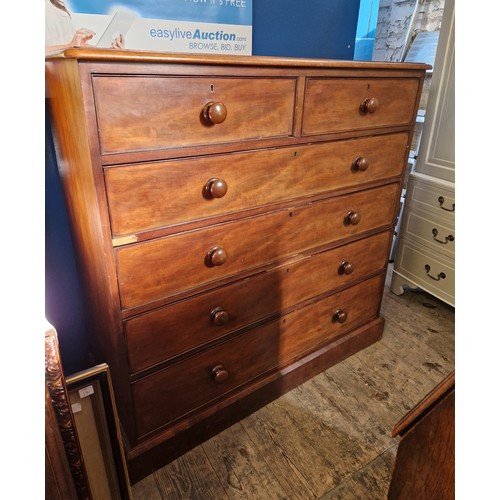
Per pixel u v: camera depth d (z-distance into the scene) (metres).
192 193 0.96
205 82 0.88
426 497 0.68
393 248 2.49
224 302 1.15
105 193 0.83
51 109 1.02
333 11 1.66
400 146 1.43
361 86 1.19
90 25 1.14
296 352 1.48
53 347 0.65
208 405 1.26
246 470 1.21
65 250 1.32
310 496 1.14
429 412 0.62
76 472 0.77
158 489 1.15
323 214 1.29
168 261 0.98
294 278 1.31
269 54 1.57
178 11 1.26
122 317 0.96
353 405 1.44
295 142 1.10
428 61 2.16
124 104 0.80
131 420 1.10
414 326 1.90
